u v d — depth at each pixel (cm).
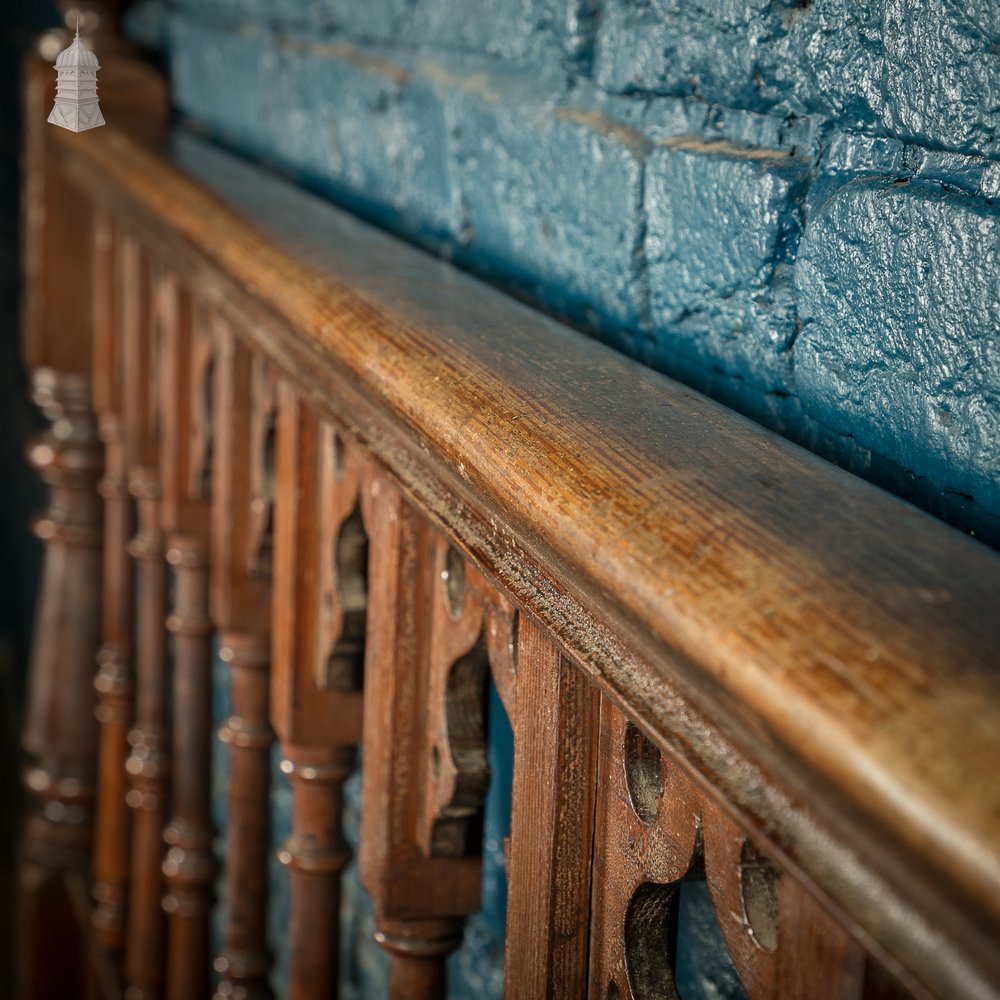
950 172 83
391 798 101
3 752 258
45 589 174
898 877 60
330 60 132
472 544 87
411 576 100
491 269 112
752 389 93
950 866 54
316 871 116
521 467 81
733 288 93
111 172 141
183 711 144
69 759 176
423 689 101
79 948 176
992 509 82
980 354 82
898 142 85
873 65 85
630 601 75
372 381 92
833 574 71
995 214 81
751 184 91
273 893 154
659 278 97
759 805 71
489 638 92
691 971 96
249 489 124
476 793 98
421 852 102
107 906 162
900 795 57
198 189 125
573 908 87
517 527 83
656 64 97
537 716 87
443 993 105
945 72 82
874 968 74
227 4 152
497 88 110
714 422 84
